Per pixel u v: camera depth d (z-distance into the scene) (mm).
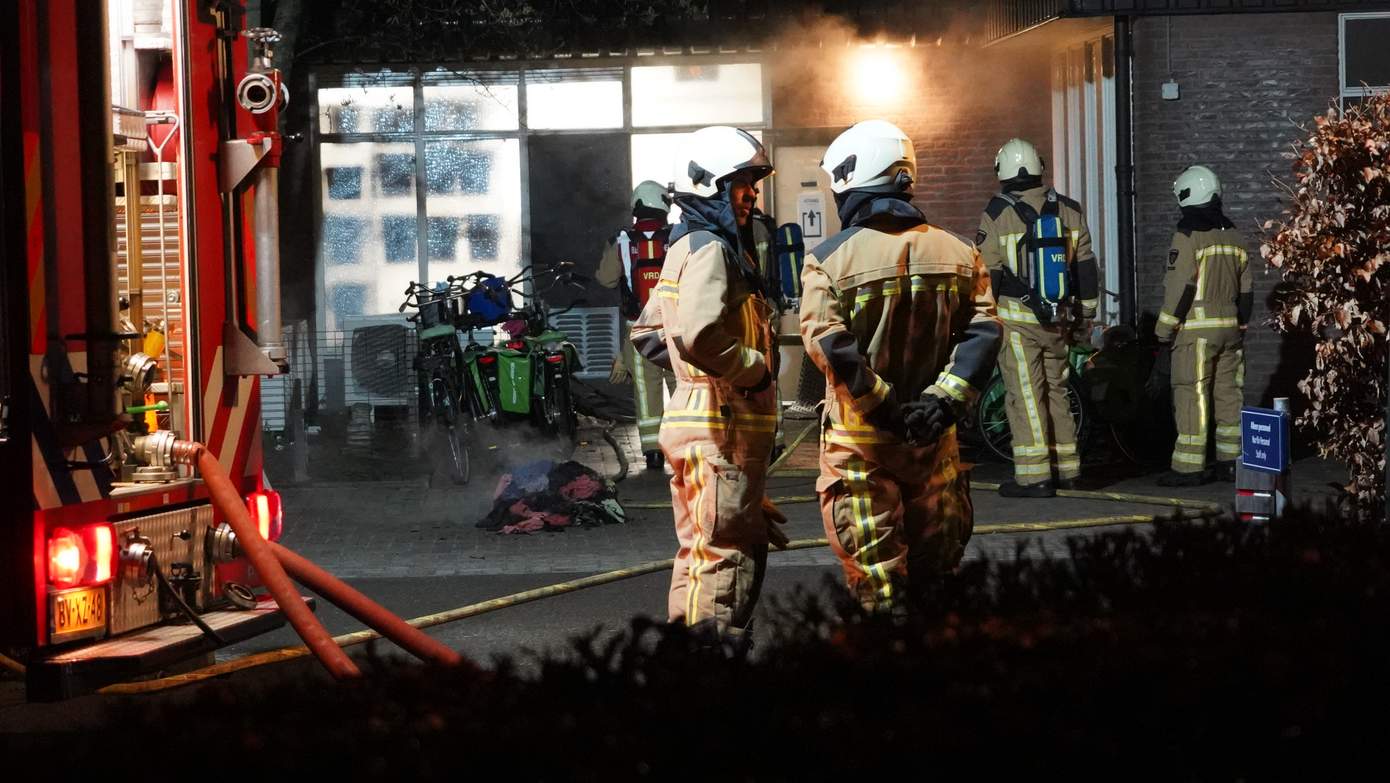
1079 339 11578
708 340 4980
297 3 13469
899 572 4980
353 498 10984
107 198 4938
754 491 5203
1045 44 15352
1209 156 13031
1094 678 2395
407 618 7238
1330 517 3377
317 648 4684
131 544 5203
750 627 5164
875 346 5035
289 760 2230
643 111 16500
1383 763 2449
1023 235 10414
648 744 2260
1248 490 6230
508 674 2537
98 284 4918
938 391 4973
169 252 5824
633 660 2500
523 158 16516
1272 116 12984
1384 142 7598
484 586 8039
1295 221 7977
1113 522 9281
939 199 16266
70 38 4934
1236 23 12961
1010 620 2646
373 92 16359
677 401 5301
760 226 11031
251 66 6180
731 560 5188
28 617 4852
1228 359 10953
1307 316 8102
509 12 15695
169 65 5930
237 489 5852
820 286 4969
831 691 2412
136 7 5793
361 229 16453
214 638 5293
